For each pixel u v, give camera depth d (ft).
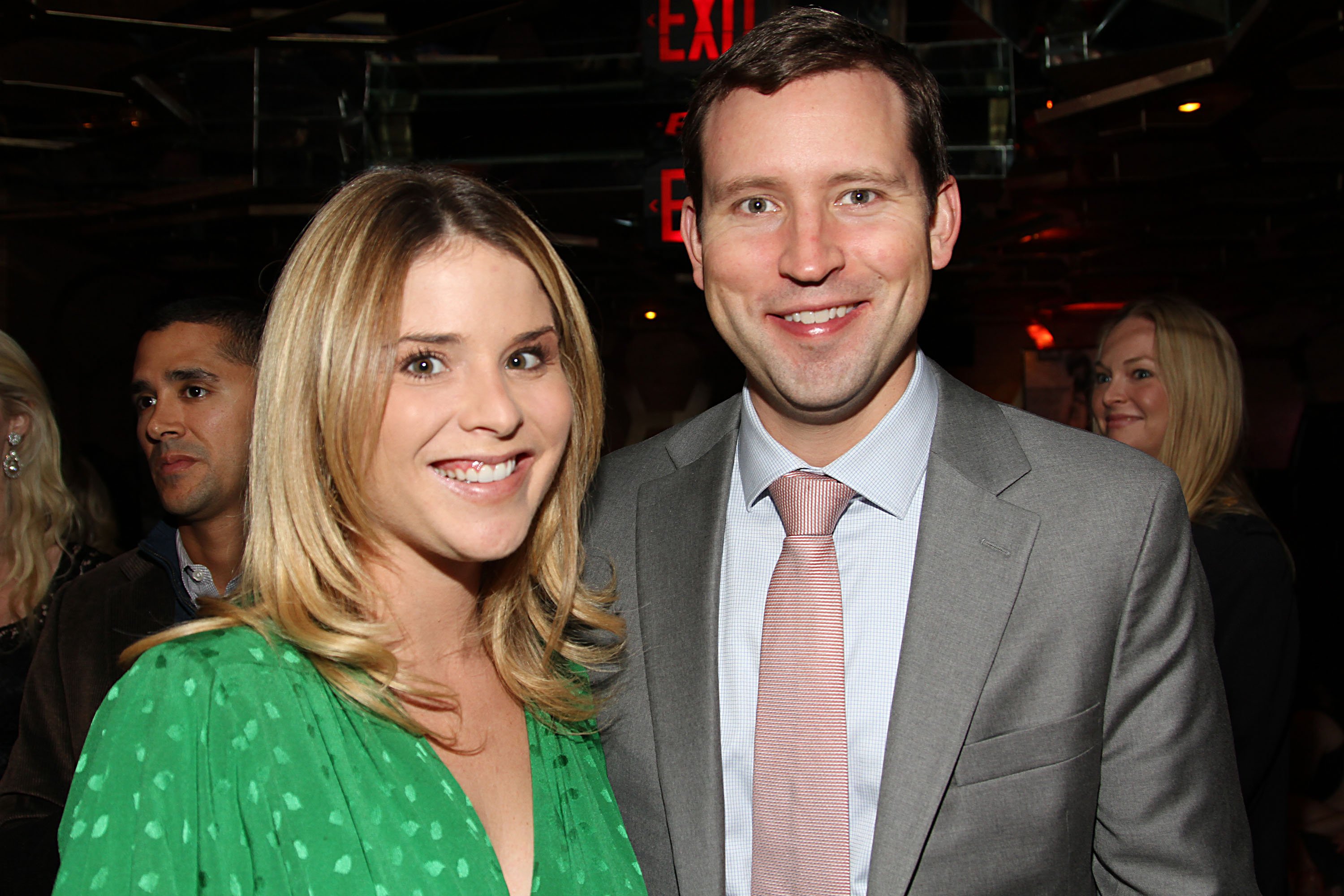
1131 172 20.01
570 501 4.37
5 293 22.68
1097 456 4.24
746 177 4.12
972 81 15.78
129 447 27.22
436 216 3.55
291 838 3.24
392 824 3.40
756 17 10.29
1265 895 6.27
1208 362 7.13
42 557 6.15
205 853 3.15
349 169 17.20
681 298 33.42
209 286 27.99
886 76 4.15
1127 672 3.97
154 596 5.82
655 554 4.59
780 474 4.39
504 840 3.85
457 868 3.44
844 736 3.97
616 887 4.04
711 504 4.58
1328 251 28.04
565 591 4.37
